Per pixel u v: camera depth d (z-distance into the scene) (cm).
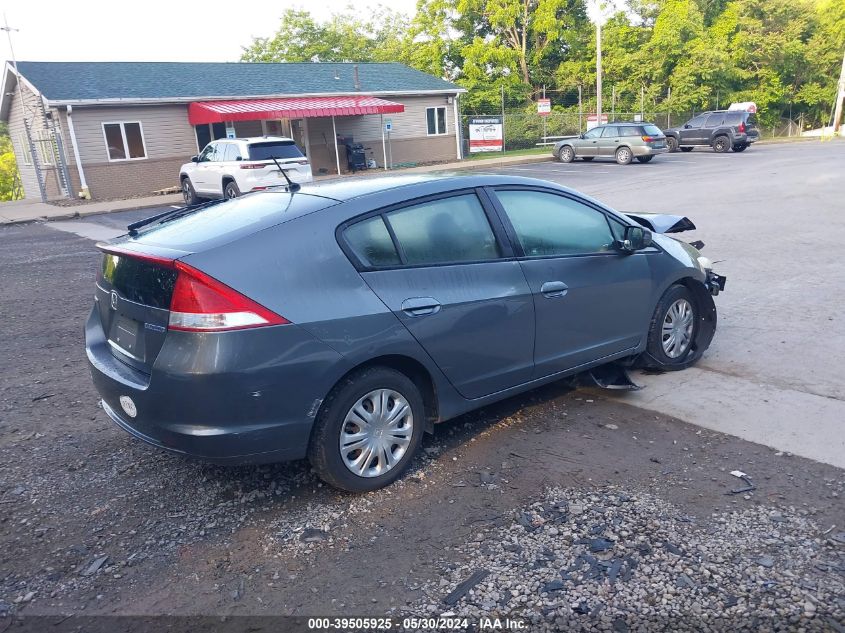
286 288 337
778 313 673
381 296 363
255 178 1720
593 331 472
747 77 4494
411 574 307
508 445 428
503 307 413
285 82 2892
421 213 395
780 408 459
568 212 468
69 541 342
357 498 373
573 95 4544
